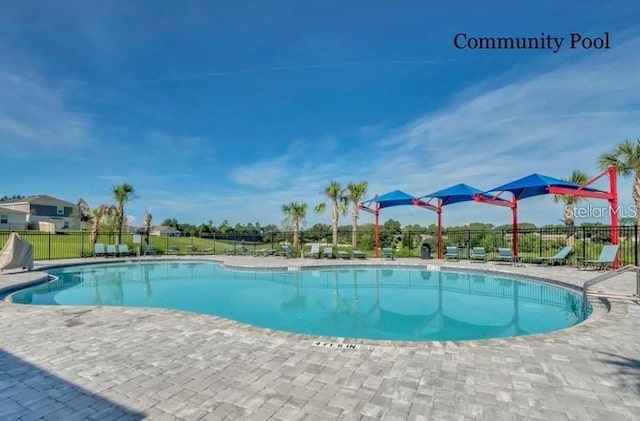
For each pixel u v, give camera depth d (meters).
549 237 16.86
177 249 22.22
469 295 10.51
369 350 4.54
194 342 4.93
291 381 3.64
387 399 3.22
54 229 38.53
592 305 7.58
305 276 14.18
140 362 4.21
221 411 3.04
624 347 4.59
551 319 7.78
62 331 5.51
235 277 14.22
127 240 27.91
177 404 3.18
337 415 2.95
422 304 9.44
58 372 3.93
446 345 4.70
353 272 14.98
